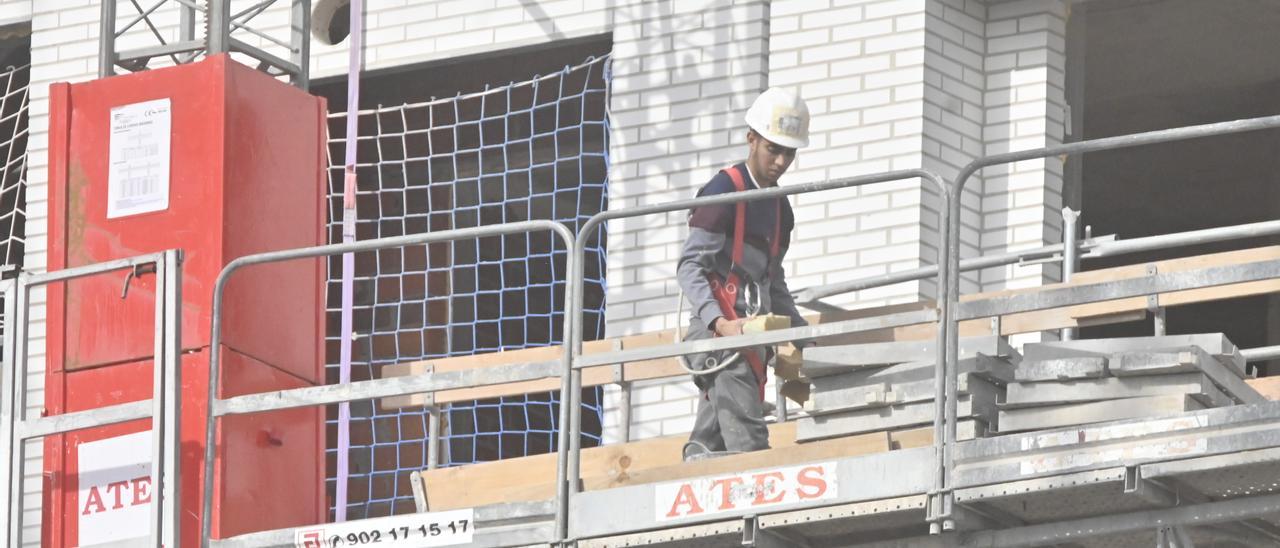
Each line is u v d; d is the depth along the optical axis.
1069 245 30.52
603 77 37.28
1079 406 25.08
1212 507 24.92
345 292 35.53
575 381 26.88
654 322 35.12
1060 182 34.25
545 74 38.44
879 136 34.12
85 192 32.00
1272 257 29.30
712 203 26.66
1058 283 32.75
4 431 29.78
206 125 31.50
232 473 30.44
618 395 35.19
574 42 37.19
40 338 40.19
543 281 39.47
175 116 31.73
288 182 32.16
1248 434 23.80
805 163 34.50
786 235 28.20
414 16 38.62
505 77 38.81
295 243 32.09
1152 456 24.14
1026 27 34.66
